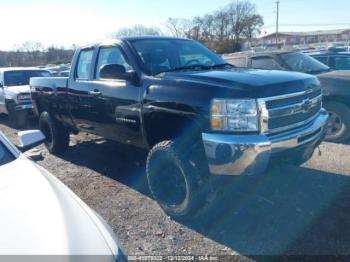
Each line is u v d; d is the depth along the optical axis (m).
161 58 4.38
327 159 5.28
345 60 8.95
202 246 3.22
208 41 56.81
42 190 2.13
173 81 3.70
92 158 6.06
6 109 9.89
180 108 3.50
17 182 2.23
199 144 3.42
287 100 3.40
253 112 3.16
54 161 6.02
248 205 3.91
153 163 3.78
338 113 6.01
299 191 4.21
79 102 5.16
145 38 4.68
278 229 3.43
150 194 4.44
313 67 7.09
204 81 3.48
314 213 3.69
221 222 3.62
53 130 6.14
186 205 3.52
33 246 1.63
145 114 3.93
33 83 6.42
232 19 59.03
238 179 3.40
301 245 3.14
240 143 3.10
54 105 5.87
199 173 3.43
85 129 5.40
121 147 6.59
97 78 4.83
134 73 4.11
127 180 4.95
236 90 3.21
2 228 1.75
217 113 3.22
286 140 3.28
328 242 3.17
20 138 3.13
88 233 1.80
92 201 4.28
